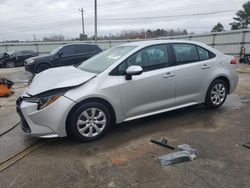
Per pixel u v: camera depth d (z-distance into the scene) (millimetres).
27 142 3930
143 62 4223
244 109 5301
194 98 4844
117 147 3658
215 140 3807
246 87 7727
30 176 2979
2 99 6910
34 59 11555
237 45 20266
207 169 3012
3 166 3215
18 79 11586
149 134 4086
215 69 5012
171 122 4594
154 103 4348
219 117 4812
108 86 3834
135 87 4062
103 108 3859
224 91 5285
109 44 28531
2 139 4086
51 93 3594
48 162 3287
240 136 3938
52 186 2779
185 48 4719
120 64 4020
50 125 3566
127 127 4402
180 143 3730
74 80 3736
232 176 2861
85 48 12438
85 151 3559
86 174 2984
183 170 3002
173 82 4449
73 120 3668
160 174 2932
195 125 4426
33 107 3566
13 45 26938
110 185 2764
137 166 3119
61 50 11953
